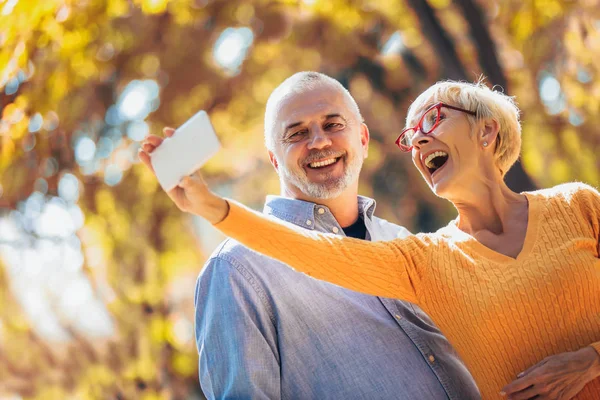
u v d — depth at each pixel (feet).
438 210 35.42
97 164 24.48
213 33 23.66
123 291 26.66
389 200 35.17
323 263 8.60
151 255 27.02
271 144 10.90
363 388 9.81
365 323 10.08
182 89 24.41
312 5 24.52
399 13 25.03
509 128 9.59
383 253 9.14
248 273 9.88
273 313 9.89
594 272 8.95
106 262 26.50
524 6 20.74
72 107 21.71
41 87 18.88
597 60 21.15
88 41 19.62
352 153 10.69
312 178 10.59
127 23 21.91
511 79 22.80
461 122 9.50
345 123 10.69
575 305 8.88
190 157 7.51
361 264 8.88
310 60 27.25
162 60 23.43
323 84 10.82
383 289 9.02
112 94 22.71
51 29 17.88
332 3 24.79
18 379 25.94
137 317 26.81
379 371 9.90
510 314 8.88
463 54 21.65
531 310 8.86
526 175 19.45
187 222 28.53
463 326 9.09
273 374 9.70
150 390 26.84
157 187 26.89
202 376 9.98
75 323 26.32
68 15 18.29
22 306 25.63
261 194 34.17
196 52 23.65
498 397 9.05
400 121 30.09
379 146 32.91
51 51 18.63
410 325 10.25
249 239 8.16
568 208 9.23
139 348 26.86
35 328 25.91
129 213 26.18
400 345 10.11
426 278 9.20
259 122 28.37
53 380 26.04
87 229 25.30
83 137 23.09
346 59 26.05
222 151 31.40
